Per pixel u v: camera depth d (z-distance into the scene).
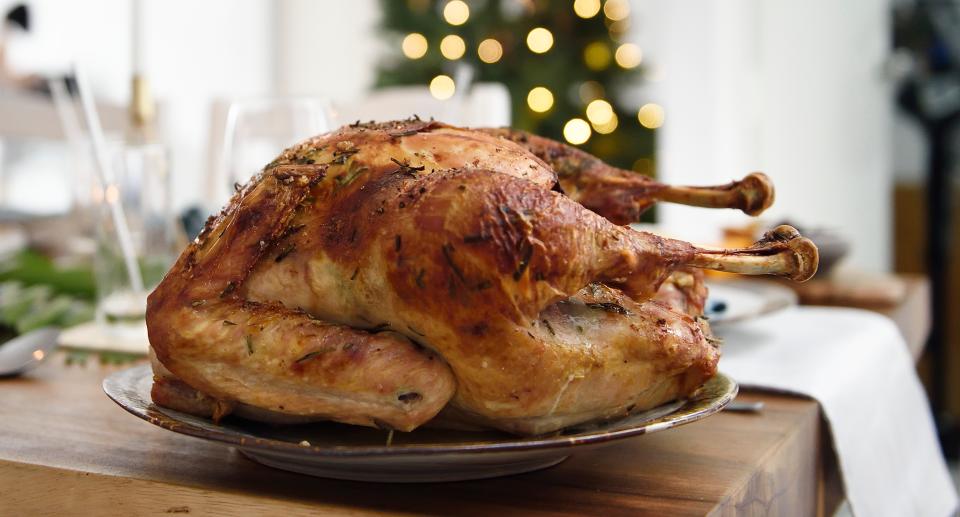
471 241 0.81
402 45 4.24
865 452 1.05
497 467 0.85
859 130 4.04
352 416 0.84
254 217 0.86
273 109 1.17
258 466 0.88
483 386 0.83
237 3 5.20
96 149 1.24
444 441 0.86
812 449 1.00
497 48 4.02
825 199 4.15
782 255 0.86
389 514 0.81
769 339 1.21
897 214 3.85
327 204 0.86
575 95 4.07
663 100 4.52
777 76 4.25
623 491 0.84
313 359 0.83
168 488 0.85
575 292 0.83
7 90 3.23
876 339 1.24
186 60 4.76
